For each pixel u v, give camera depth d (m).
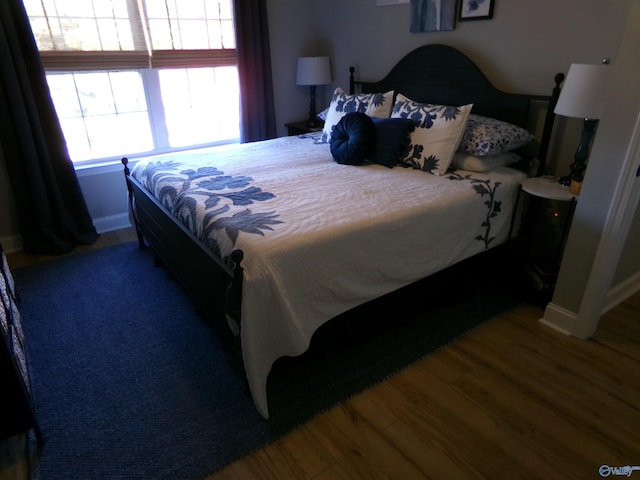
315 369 1.93
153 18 3.22
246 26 3.55
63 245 3.10
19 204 2.96
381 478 1.43
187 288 2.27
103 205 3.45
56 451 1.54
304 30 3.99
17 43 2.63
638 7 1.60
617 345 2.07
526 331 2.19
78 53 2.96
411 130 2.59
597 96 1.90
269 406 1.72
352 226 1.72
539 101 2.48
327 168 2.56
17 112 2.71
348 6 3.62
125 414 1.70
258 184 2.25
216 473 1.46
